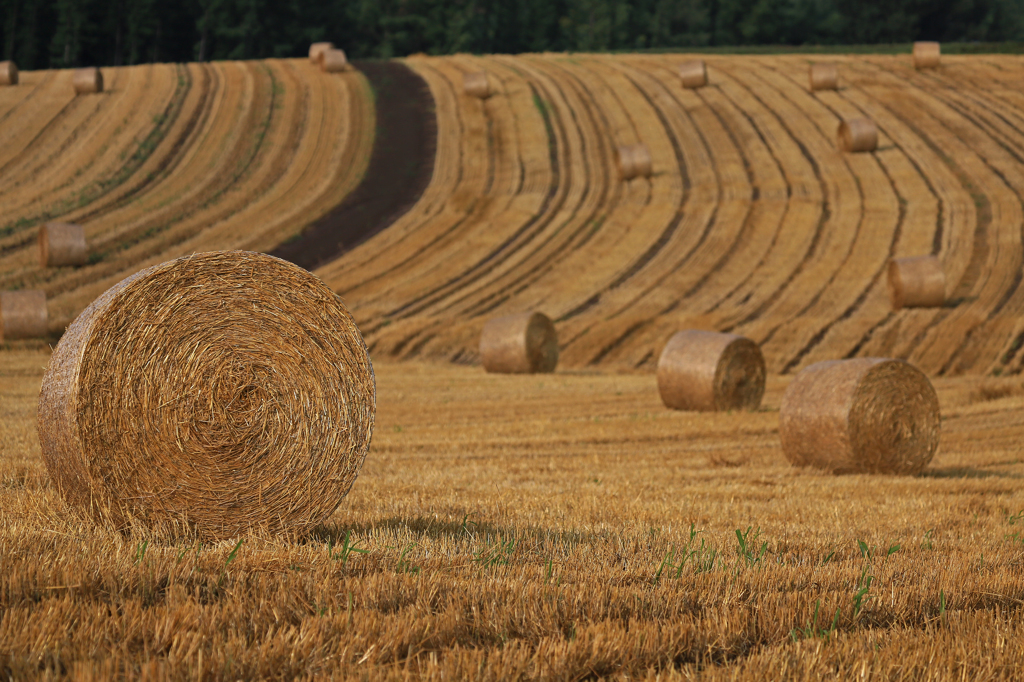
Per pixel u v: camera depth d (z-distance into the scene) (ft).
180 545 34.01
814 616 27.30
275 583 27.63
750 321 155.02
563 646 23.63
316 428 37.81
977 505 52.06
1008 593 31.09
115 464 34.68
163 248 191.93
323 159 250.78
